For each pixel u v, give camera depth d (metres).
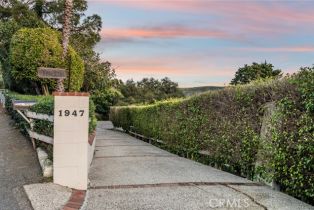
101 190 7.37
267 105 8.35
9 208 5.95
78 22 34.91
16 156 9.38
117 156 12.73
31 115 9.73
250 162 9.04
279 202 6.80
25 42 19.67
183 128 13.73
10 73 21.84
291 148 7.42
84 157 7.28
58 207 5.99
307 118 6.98
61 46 20.86
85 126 7.29
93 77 27.16
